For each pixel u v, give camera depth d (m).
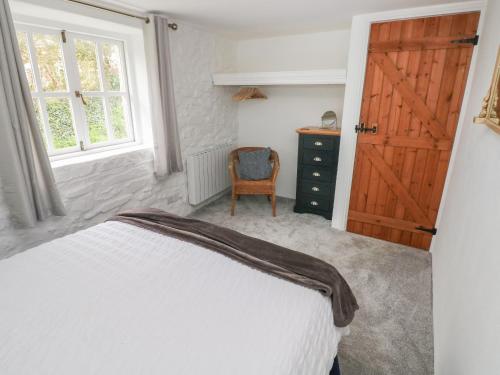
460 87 2.29
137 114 2.80
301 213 3.49
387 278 2.28
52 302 1.10
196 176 3.27
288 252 1.45
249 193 3.36
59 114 2.22
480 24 2.10
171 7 2.29
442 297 1.74
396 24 2.38
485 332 0.88
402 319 1.86
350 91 2.71
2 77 1.56
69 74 2.22
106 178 2.38
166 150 2.74
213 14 2.52
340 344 1.67
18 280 1.22
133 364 0.84
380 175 2.79
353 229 3.07
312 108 3.60
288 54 3.54
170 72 2.64
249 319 1.02
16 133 1.65
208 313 1.04
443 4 2.18
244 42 3.75
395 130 2.62
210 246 1.49
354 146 2.83
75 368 0.84
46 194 1.90
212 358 0.86
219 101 3.63
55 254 1.42
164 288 1.18
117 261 1.36
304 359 0.92
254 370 0.82
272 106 3.84
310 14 2.52
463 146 2.07
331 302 1.23
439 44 2.27
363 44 2.54
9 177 1.68
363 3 2.18
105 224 1.74
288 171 3.97
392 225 2.85
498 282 0.85
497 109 1.10
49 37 2.08
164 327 0.98
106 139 2.61
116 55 2.58
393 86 2.53
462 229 1.55
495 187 1.07
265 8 2.33
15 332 0.96
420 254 2.65
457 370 1.11
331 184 3.21
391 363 1.55
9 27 1.57
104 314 1.04
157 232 1.64
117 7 2.20
